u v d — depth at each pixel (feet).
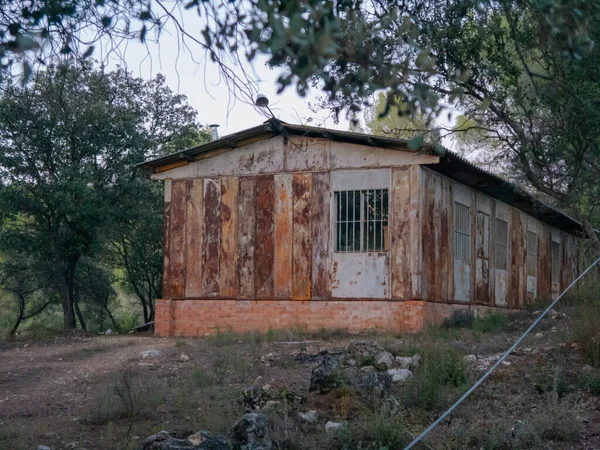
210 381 38.50
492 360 39.78
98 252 88.53
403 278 57.52
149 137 86.22
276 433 26.96
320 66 14.32
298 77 14.35
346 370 33.50
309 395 32.83
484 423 29.22
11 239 83.20
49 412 34.88
